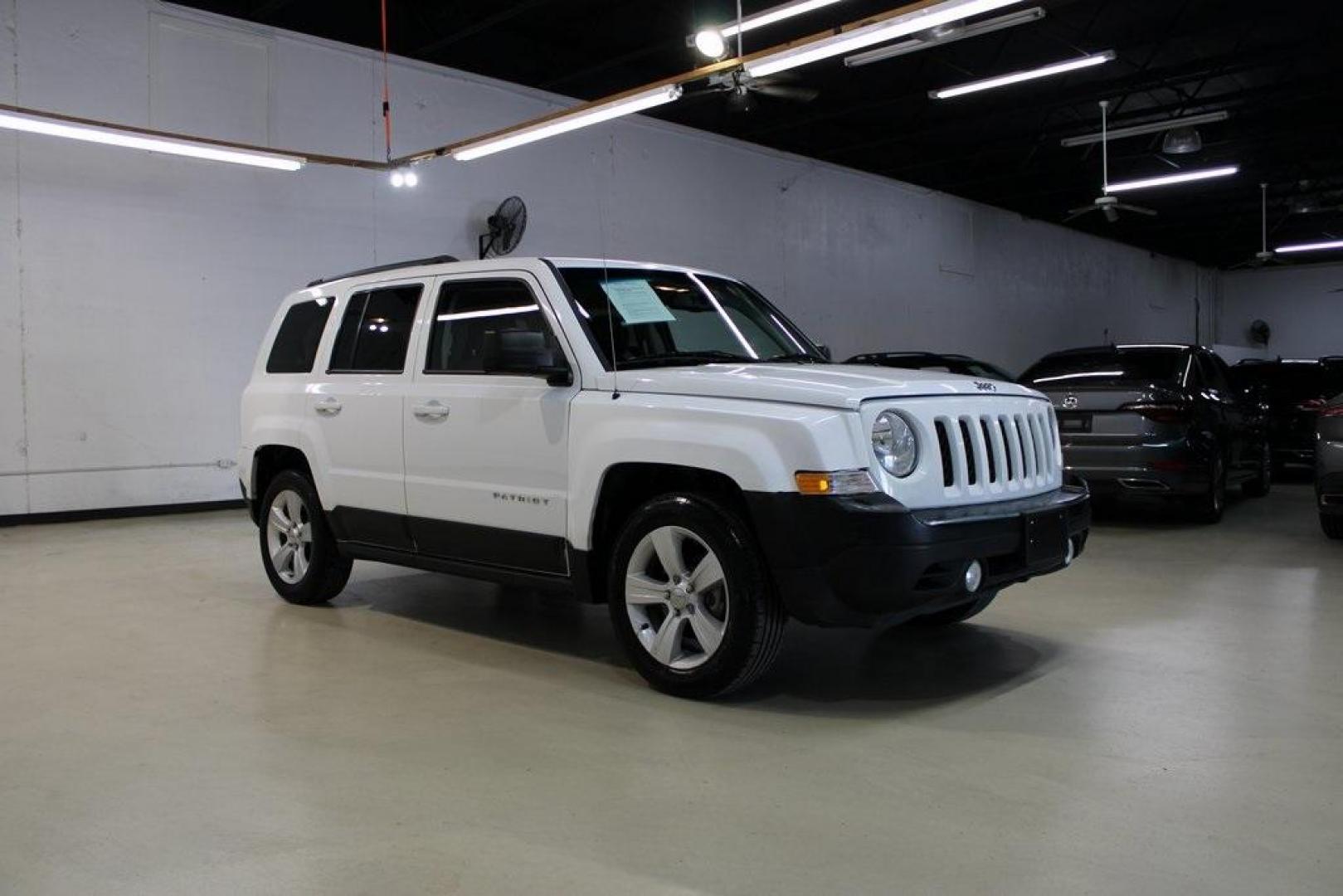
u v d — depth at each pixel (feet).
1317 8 39.11
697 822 9.11
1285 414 42.27
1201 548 24.30
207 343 33.47
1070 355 29.66
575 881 8.02
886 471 11.69
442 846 8.66
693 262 48.14
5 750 11.03
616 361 13.78
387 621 17.16
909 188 60.85
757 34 39.04
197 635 16.22
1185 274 96.27
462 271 15.70
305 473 18.38
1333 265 96.22
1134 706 12.37
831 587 11.41
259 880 8.07
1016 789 9.82
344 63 36.17
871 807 9.41
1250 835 8.79
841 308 56.34
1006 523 12.28
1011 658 14.60
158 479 32.63
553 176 42.45
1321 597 18.70
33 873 8.22
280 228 34.88
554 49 42.16
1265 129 54.03
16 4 29.60
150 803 9.60
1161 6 39.01
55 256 30.48
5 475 29.84
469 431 14.78
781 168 52.47
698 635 12.50
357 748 11.03
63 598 19.25
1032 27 40.37
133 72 31.65
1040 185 65.21
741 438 11.80
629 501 13.74
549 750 10.96
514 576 14.52
